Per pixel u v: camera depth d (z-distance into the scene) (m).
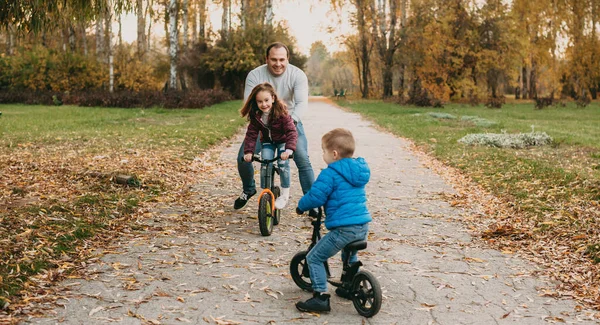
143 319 3.87
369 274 3.88
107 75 39.31
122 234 5.97
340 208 3.94
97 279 4.63
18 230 5.60
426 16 44.97
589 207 7.24
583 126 21.34
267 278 4.76
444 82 45.09
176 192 8.13
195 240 5.85
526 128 19.33
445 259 5.39
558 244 5.84
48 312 3.93
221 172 10.01
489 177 9.71
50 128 16.47
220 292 4.41
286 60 6.37
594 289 4.56
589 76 46.50
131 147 12.27
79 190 7.66
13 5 8.05
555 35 46.47
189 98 28.73
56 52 39.28
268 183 5.98
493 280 4.82
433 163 11.76
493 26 44.69
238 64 43.09
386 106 36.75
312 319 3.95
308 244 5.79
